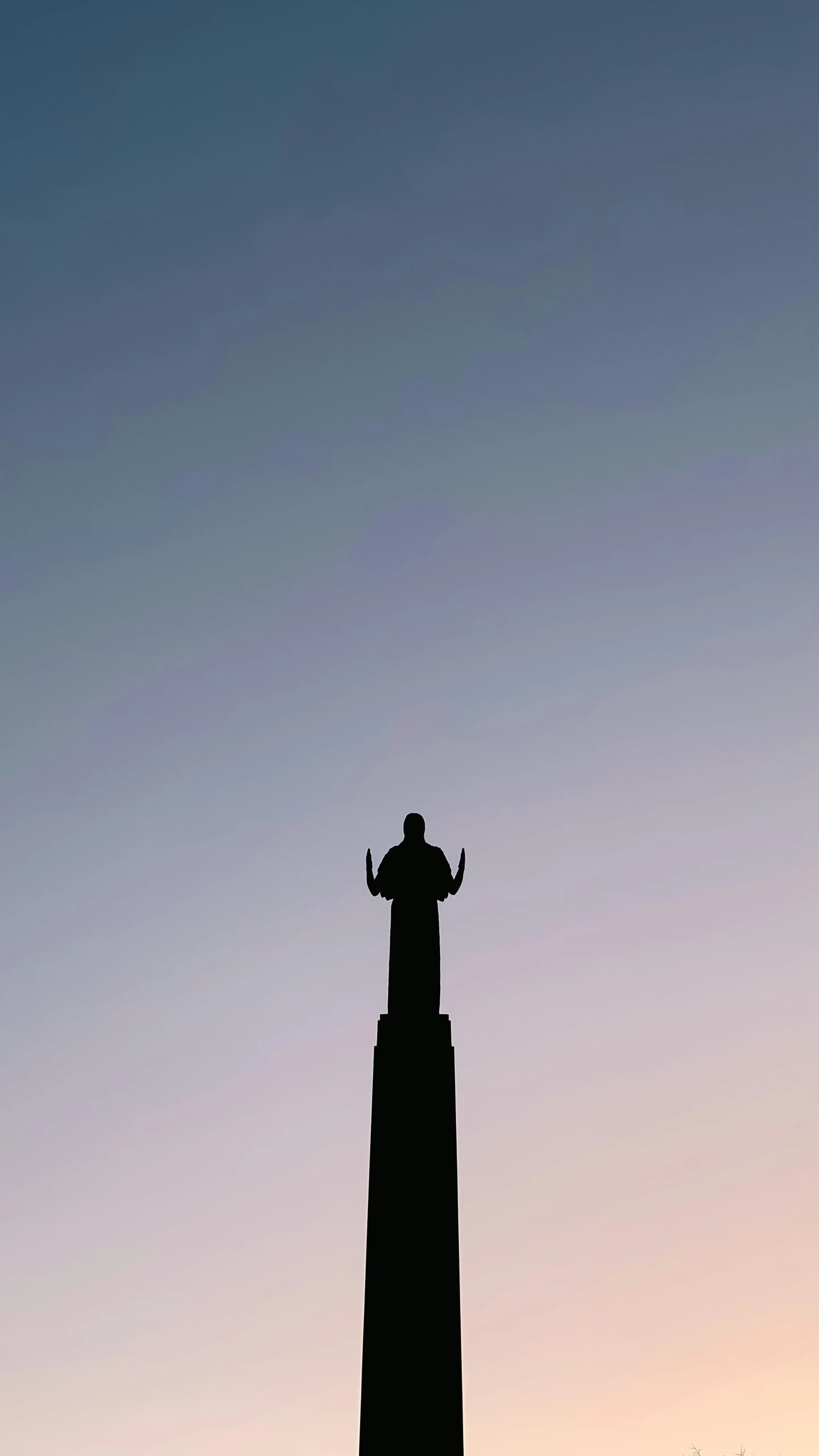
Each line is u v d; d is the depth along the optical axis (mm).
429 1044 45094
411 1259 42312
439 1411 40656
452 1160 43750
